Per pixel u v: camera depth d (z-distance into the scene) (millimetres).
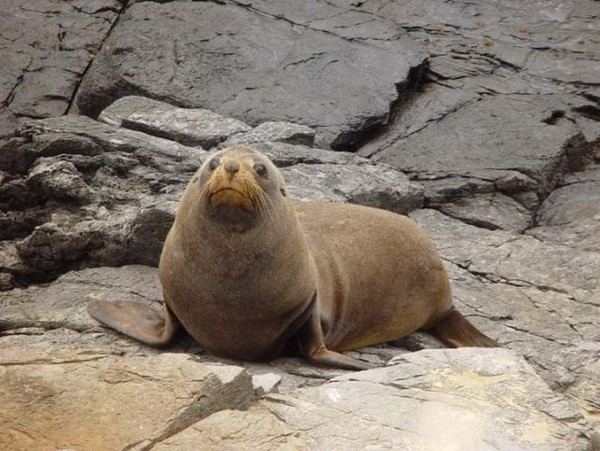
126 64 52625
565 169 49125
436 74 54688
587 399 29797
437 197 45406
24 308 33969
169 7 57031
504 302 36969
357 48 54562
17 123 51719
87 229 36938
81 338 32125
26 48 55625
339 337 33625
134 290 35219
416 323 35344
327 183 41969
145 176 40469
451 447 23016
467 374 26516
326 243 33781
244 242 29578
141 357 25781
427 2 59969
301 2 58375
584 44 57625
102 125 43844
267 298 30250
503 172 46688
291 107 50531
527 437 23641
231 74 52438
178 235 30609
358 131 49812
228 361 31516
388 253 34688
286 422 23891
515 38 57844
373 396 25219
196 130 45312
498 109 51562
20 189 39188
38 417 23359
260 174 29797
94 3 58688
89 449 22328
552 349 33469
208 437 22984
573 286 38125
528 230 43781
